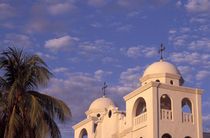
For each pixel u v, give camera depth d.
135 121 37.03
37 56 24.53
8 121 22.41
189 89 36.56
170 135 34.31
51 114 23.55
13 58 24.06
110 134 40.62
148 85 35.25
